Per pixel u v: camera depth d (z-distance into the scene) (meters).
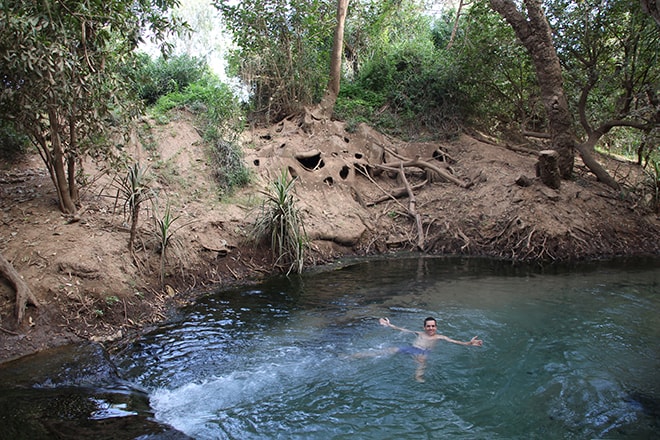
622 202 14.24
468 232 12.88
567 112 13.95
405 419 4.73
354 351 6.30
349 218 12.79
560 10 14.62
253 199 11.70
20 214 7.98
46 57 6.39
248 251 10.28
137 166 8.16
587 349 6.43
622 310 8.02
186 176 11.41
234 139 12.73
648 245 13.09
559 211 12.95
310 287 9.27
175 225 9.52
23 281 6.38
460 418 4.76
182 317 7.50
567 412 4.89
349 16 19.27
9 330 5.93
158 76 14.63
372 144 15.70
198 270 9.12
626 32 13.87
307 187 13.15
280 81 15.52
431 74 17.58
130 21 7.55
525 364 5.96
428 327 6.79
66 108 7.25
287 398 5.12
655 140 13.88
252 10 15.30
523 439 4.42
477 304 8.30
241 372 5.69
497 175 14.61
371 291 9.06
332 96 16.48
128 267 7.81
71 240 7.64
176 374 5.62
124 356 6.08
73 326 6.45
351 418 4.75
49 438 4.20
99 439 4.23
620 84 15.17
